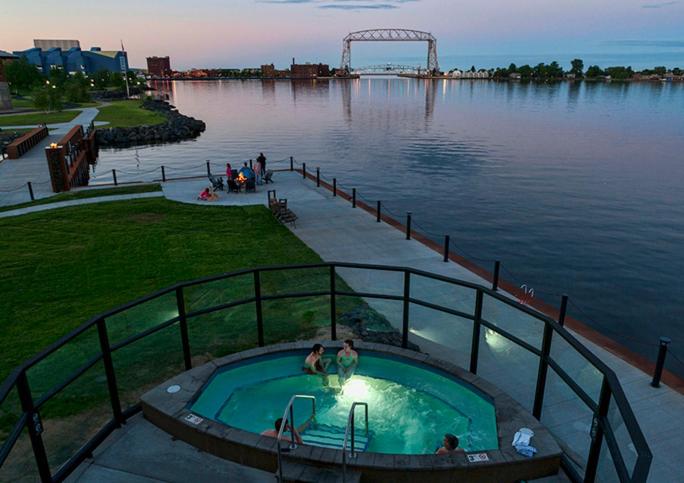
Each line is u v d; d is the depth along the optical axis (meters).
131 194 25.28
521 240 24.92
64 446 6.68
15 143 38.75
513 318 9.84
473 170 41.88
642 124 75.38
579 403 7.82
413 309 11.48
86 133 53.06
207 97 168.12
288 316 10.91
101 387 8.00
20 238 18.39
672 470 6.86
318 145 57.16
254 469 6.31
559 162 45.12
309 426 7.38
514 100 137.12
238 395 8.02
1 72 86.94
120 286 13.82
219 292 12.65
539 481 6.21
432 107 113.44
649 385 8.95
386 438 7.17
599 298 18.78
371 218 20.38
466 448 6.84
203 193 23.70
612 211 29.67
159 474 6.19
